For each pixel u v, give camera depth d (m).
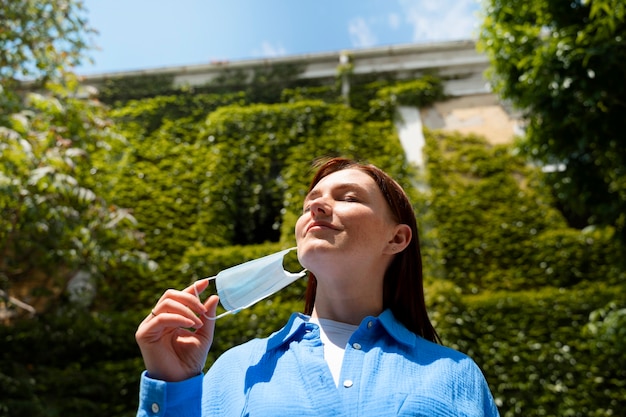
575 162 6.32
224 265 7.37
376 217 1.66
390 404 1.24
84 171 7.36
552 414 5.96
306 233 1.61
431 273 7.10
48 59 6.89
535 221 7.40
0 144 5.89
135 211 7.93
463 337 6.41
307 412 1.23
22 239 6.27
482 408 1.35
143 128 8.84
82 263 6.57
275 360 1.43
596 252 7.03
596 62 5.39
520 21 6.19
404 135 8.45
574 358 6.24
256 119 8.70
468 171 7.96
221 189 8.07
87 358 6.61
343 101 8.94
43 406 5.92
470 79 9.07
